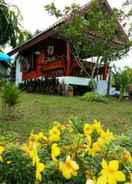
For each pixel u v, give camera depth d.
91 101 12.06
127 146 2.31
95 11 14.18
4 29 7.41
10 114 7.62
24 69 21.25
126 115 9.22
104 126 7.32
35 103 10.09
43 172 1.93
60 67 17.42
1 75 20.47
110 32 13.88
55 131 2.31
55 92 15.25
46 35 17.12
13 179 2.10
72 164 1.87
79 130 2.62
